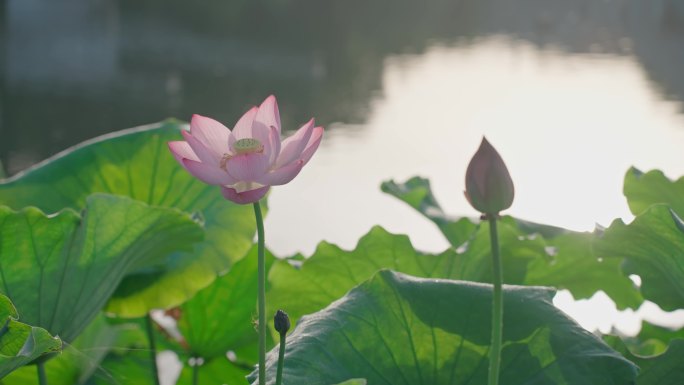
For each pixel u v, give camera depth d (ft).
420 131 54.34
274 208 34.94
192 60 80.12
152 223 10.03
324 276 10.48
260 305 8.06
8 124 52.37
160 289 10.77
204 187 11.36
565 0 168.66
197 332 11.30
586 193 40.91
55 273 9.82
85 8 115.65
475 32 120.57
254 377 8.64
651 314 22.91
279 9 124.77
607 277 10.91
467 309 9.07
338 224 32.83
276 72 75.56
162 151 11.49
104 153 11.45
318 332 8.91
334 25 115.34
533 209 38.09
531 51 100.22
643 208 10.69
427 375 8.96
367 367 8.88
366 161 44.91
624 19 139.64
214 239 11.00
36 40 90.27
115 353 10.66
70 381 10.34
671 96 69.26
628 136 54.29
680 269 9.39
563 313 9.01
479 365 8.93
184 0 126.52
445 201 39.32
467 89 72.59
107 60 78.33
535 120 59.98
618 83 76.38
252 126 8.21
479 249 10.56
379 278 9.21
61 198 11.33
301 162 8.03
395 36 110.32
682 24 131.54
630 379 8.63
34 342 8.32
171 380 15.72
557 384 8.69
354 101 64.80
